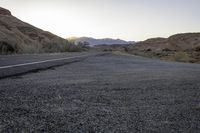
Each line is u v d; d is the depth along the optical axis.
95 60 18.58
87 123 2.80
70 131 2.52
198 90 5.51
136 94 4.84
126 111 3.43
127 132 2.55
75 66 11.98
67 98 4.20
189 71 11.21
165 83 6.58
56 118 2.96
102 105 3.78
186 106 3.84
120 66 13.57
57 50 42.97
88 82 6.42
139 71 10.51
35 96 4.24
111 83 6.35
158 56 57.28
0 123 2.66
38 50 33.41
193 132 2.62
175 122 2.94
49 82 6.14
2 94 4.28
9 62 11.55
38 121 2.81
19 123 2.70
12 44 29.05
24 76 7.21
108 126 2.72
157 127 2.74
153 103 4.02
